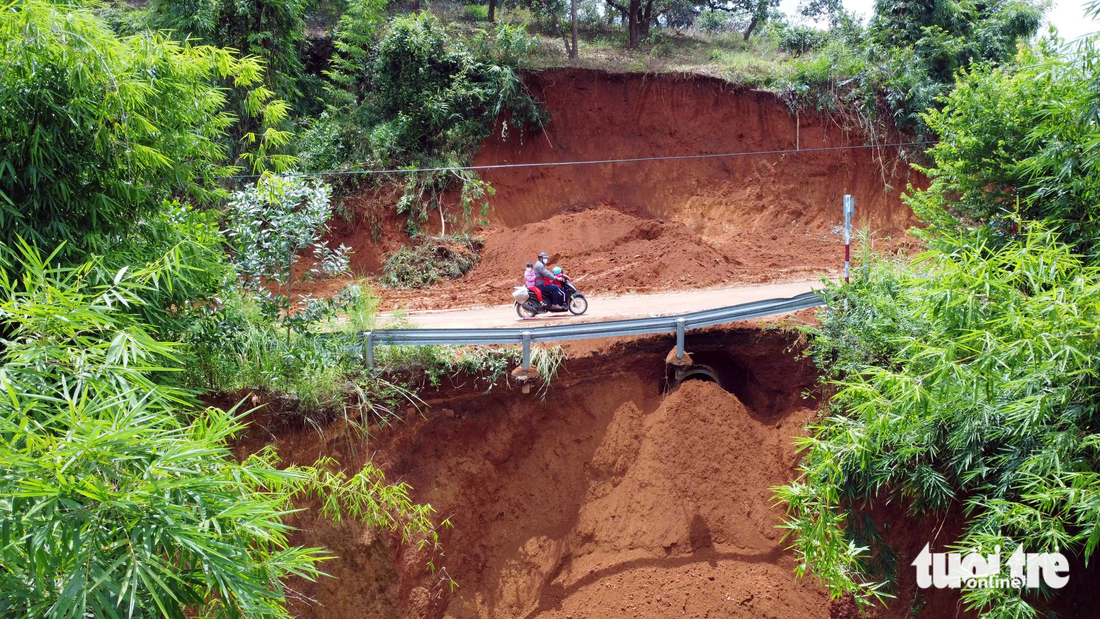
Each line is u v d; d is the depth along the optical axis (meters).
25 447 4.74
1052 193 9.96
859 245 18.00
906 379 7.36
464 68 17.78
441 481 10.10
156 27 16.20
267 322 9.58
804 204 18.88
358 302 10.19
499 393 10.58
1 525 4.40
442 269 15.98
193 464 5.34
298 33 17.89
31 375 5.42
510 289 15.26
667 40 24.08
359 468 9.61
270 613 5.33
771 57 22.11
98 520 4.57
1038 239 7.37
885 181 19.14
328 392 9.45
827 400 11.00
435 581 9.71
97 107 7.01
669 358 10.98
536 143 18.42
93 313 5.62
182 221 8.80
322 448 9.49
